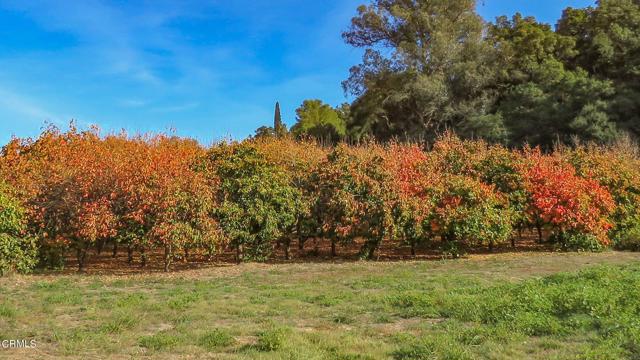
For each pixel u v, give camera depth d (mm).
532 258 13688
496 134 37969
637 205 16312
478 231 13812
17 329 6977
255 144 16453
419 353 5660
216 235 12844
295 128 56656
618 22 42406
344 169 14312
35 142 15203
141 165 12906
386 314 7684
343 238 14195
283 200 13883
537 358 5434
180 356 5770
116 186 12617
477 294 8625
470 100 43844
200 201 12672
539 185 15336
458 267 12367
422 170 15586
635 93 35500
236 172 13852
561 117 36375
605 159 17828
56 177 12945
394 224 13688
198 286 10281
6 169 13625
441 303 7977
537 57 45344
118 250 16672
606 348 5500
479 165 16094
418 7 48125
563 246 15516
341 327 7047
